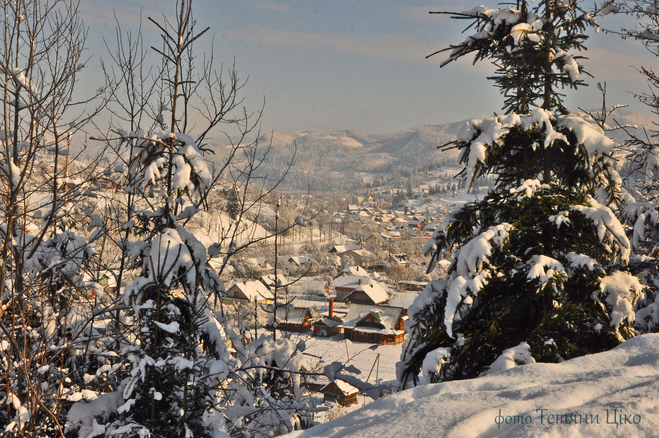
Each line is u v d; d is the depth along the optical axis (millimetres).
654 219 9023
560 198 7086
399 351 49094
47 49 6508
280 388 7090
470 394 3186
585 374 3434
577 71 7617
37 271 6629
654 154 9836
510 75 8227
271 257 75875
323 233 143250
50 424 5988
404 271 93062
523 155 7930
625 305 6352
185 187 5711
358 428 3031
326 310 65562
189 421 5414
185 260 5305
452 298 6262
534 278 6391
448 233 7488
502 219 7383
